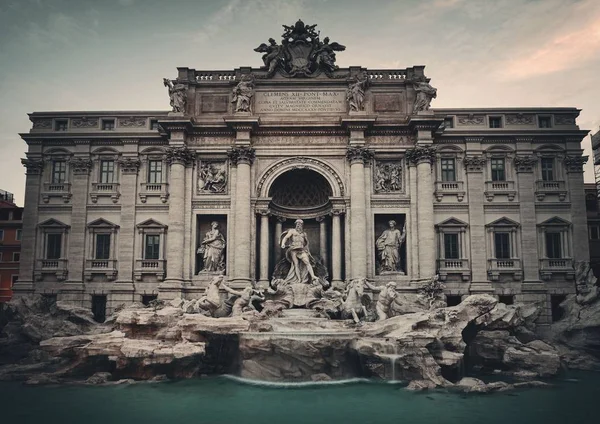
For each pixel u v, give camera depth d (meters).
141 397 25.66
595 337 38.28
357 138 42.59
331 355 30.12
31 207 44.06
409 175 43.19
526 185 43.69
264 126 43.16
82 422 21.20
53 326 38.44
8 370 32.41
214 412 22.88
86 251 43.41
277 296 39.66
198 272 42.94
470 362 35.12
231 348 31.97
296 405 24.19
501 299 42.59
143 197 43.75
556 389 27.97
